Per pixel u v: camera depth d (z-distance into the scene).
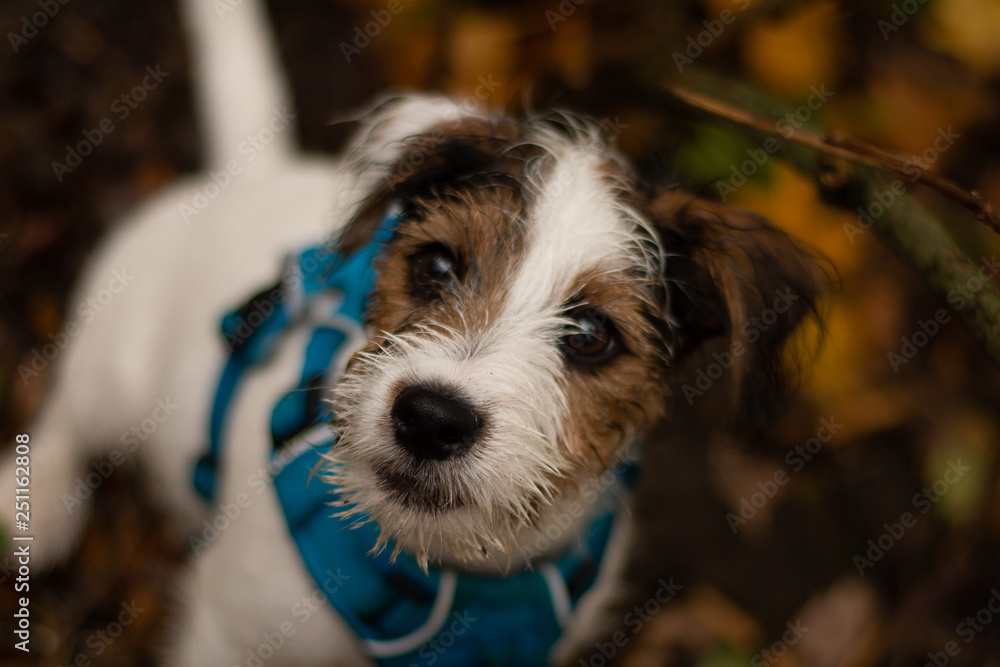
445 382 0.48
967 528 0.69
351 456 0.49
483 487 0.49
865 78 0.71
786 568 0.69
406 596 0.51
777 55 0.69
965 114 0.72
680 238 0.52
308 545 0.50
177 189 0.68
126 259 0.63
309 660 0.53
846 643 0.67
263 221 0.59
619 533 0.56
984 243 0.69
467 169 0.52
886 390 0.71
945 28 0.71
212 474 0.56
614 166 0.53
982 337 0.49
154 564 0.66
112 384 0.62
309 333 0.54
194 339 0.58
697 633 0.66
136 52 0.79
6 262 0.72
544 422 0.49
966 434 0.70
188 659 0.55
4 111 0.75
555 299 0.50
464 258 0.51
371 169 0.54
